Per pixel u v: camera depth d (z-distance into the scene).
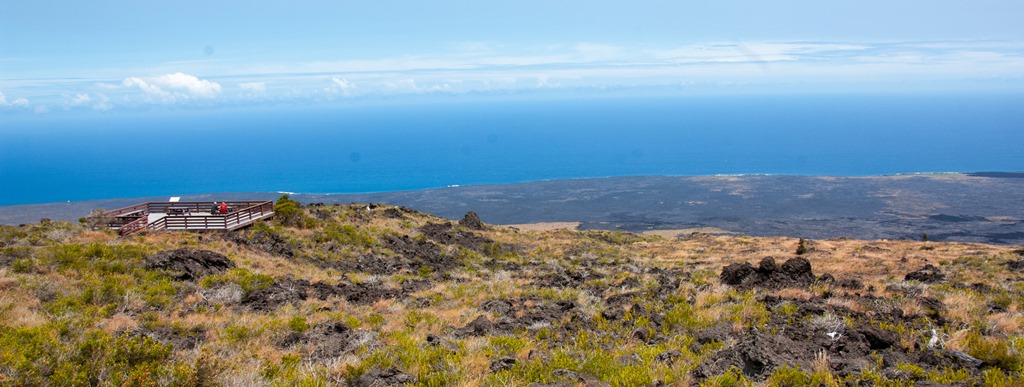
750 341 10.97
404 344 12.86
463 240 43.62
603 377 10.29
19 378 8.55
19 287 16.69
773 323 14.27
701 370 10.05
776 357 10.15
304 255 30.47
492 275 31.00
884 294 18.56
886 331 12.25
